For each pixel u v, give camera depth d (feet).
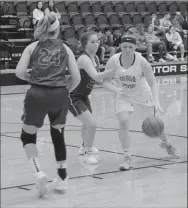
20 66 15.35
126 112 19.21
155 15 66.23
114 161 20.63
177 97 43.04
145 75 19.11
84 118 20.12
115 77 19.44
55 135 16.02
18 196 15.56
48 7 57.93
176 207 14.12
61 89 15.48
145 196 15.31
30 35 58.70
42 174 15.33
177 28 68.85
